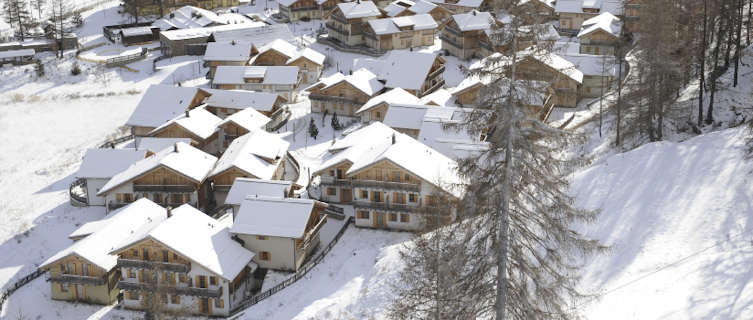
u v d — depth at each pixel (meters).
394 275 50.53
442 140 75.00
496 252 25.06
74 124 104.56
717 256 39.56
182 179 73.62
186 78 121.88
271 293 56.19
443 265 28.22
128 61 129.00
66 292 59.50
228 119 90.25
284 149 81.25
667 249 42.94
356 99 98.62
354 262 57.81
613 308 36.78
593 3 131.00
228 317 55.50
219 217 71.56
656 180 52.50
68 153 93.50
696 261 39.84
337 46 132.50
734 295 34.62
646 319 34.84
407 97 94.25
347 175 65.44
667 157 55.69
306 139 90.94
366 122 93.38
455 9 150.88
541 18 24.08
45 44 137.50
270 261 60.84
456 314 27.42
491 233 25.34
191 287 56.00
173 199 74.50
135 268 56.91
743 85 69.69
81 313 57.84
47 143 97.62
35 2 170.25
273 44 124.06
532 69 24.28
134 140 96.19
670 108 65.56
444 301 29.86
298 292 54.88
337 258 59.97
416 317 36.75
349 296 50.75
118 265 56.84
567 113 87.94
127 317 56.44
